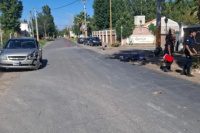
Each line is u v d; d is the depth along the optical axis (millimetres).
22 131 4031
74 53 20609
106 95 6168
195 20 24281
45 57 17422
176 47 18391
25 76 9242
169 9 51500
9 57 10094
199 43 14922
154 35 36625
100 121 4398
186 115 4629
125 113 4801
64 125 4250
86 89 6859
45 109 5145
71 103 5539
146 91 6488
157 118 4496
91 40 36375
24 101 5766
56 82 7934
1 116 4762
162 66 10500
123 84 7414
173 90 6535
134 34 36375
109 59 14945
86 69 10742
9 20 56656
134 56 14031
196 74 8859
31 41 11773
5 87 7297
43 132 3975
